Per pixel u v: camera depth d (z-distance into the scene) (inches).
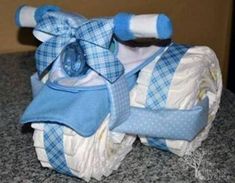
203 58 22.9
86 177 21.0
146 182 21.7
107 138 21.2
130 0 38.6
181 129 21.4
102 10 38.2
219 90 25.5
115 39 21.7
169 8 40.5
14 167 23.1
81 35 19.7
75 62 20.8
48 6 23.2
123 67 20.6
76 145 19.7
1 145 25.2
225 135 25.9
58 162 20.7
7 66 36.2
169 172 22.5
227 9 43.4
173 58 22.3
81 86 20.2
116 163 22.5
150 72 21.9
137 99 21.8
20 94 31.8
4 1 35.6
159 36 19.1
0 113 29.0
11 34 37.3
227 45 45.1
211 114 25.2
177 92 21.3
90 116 19.7
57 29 21.1
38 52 21.5
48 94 20.8
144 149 24.4
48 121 20.0
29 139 25.8
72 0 36.9
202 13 42.3
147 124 21.5
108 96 20.4
